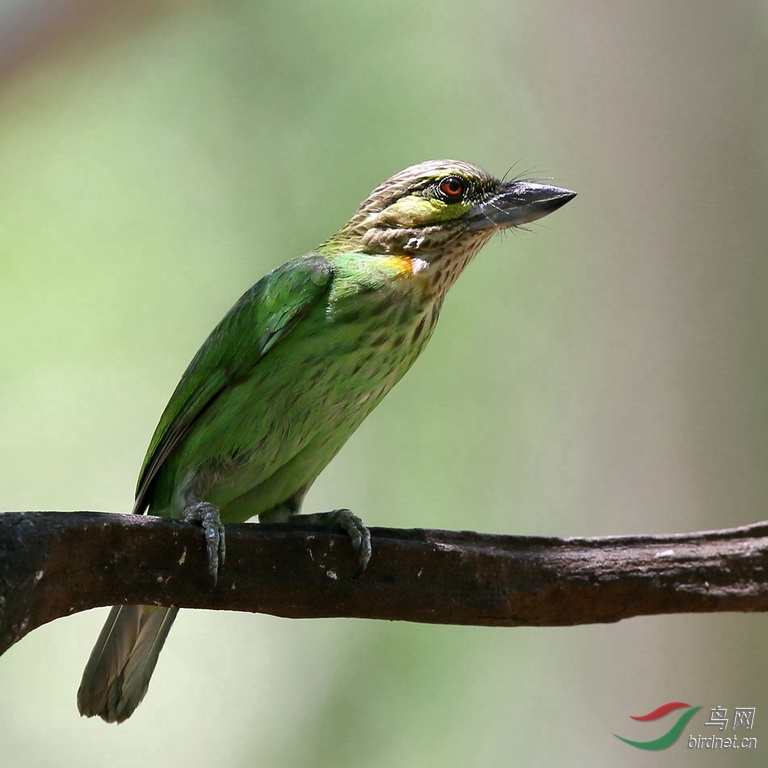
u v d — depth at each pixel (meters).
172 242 15.68
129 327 15.41
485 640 12.42
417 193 8.28
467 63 15.56
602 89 14.70
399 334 8.07
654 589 6.59
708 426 13.24
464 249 8.41
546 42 15.21
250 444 8.02
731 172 13.83
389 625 12.47
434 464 14.05
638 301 14.00
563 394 14.12
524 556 6.55
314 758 12.32
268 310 7.89
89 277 15.46
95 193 15.69
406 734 11.98
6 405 14.99
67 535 5.48
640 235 14.16
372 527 6.48
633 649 12.37
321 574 6.34
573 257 14.52
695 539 6.66
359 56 15.76
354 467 14.18
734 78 14.01
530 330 14.45
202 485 8.12
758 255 13.59
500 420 14.13
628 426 13.68
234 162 15.78
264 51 15.76
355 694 12.27
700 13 14.20
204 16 14.98
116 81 15.34
